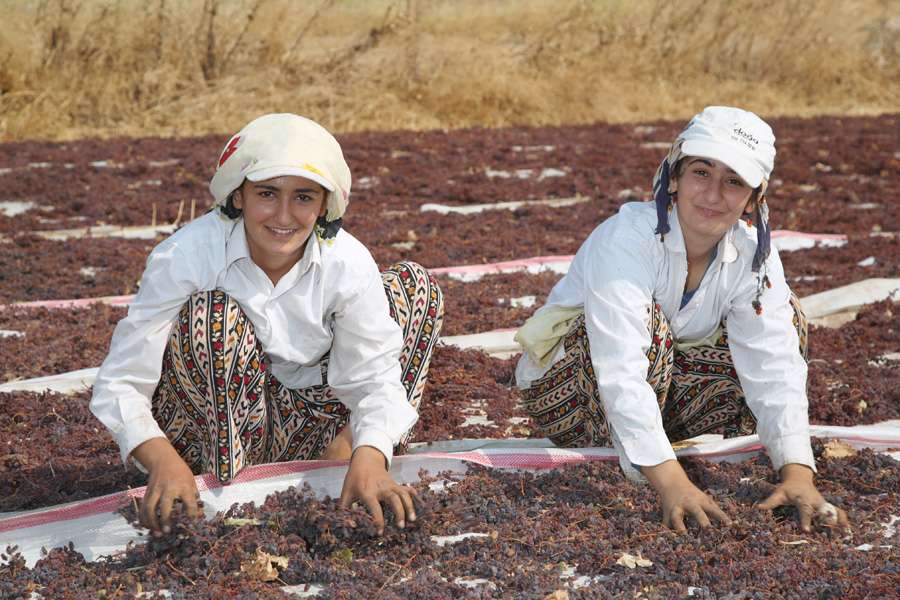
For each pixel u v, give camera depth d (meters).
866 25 19.80
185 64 15.61
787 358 3.22
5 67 14.32
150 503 2.74
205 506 3.01
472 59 16.45
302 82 15.76
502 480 3.28
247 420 3.01
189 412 3.01
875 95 18.55
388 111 14.99
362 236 7.16
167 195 8.59
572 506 3.12
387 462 3.01
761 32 19.08
